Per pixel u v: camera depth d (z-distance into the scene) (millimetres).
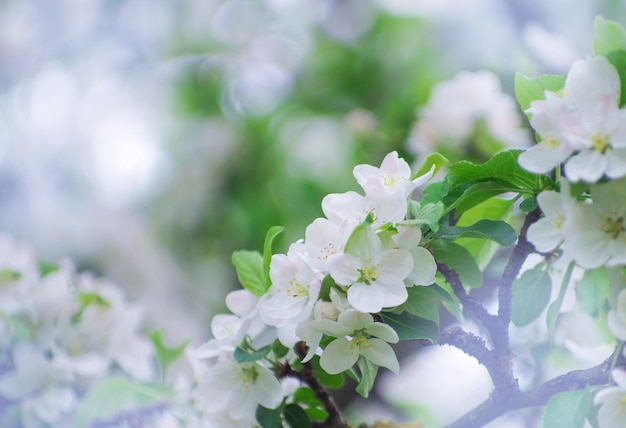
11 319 1308
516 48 2135
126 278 2309
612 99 1078
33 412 1292
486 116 1853
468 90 1870
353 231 1102
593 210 1089
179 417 1230
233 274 2545
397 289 1102
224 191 2688
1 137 2471
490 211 1187
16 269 1329
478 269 1168
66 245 2287
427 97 2098
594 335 1266
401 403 1460
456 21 2436
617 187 1086
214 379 1160
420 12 2643
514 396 1149
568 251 1090
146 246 2404
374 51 2705
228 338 1161
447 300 1121
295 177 2631
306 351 1158
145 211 2611
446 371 1445
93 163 2574
